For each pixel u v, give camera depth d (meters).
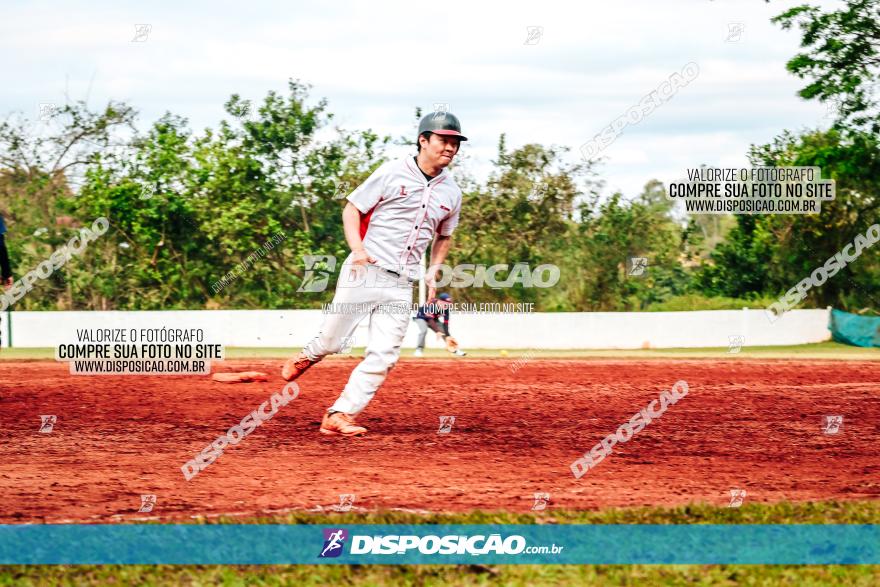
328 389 25.09
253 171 64.00
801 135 65.69
